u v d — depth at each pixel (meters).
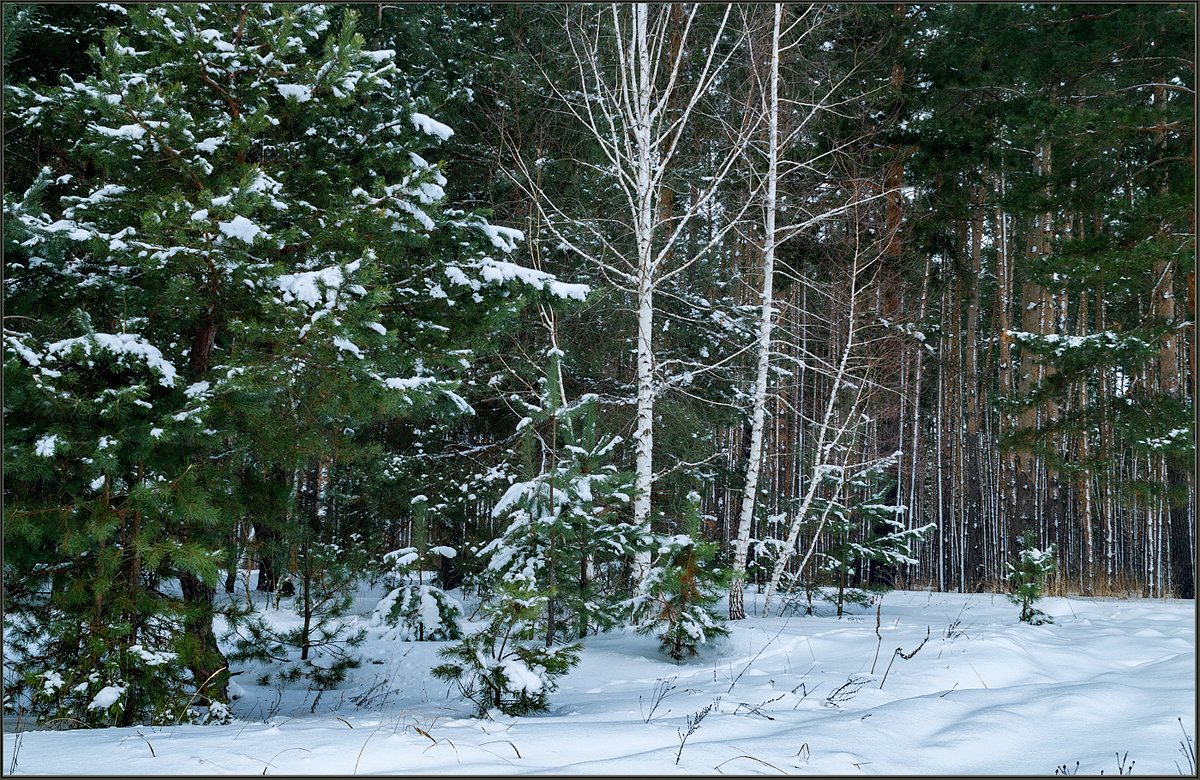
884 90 17.30
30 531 5.41
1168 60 14.96
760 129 13.52
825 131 15.64
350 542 10.50
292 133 8.27
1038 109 13.68
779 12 12.13
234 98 7.34
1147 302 18.22
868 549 12.10
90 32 8.37
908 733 4.47
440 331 8.29
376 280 7.47
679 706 5.71
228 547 7.11
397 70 8.23
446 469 13.88
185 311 6.87
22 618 5.99
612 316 14.51
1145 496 13.46
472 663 5.97
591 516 8.70
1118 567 17.06
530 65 14.91
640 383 11.55
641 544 8.77
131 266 6.79
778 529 17.98
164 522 6.50
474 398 13.58
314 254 7.51
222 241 6.25
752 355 15.29
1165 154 14.85
